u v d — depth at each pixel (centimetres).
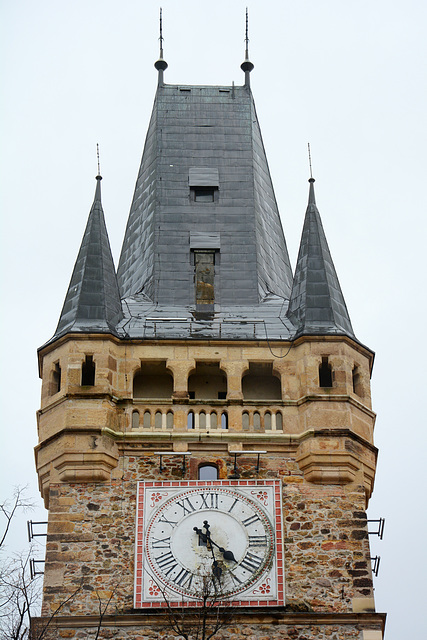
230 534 5347
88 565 5281
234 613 5153
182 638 5122
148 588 5238
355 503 5434
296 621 5156
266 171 6812
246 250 6297
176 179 6525
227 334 5819
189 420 5634
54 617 5134
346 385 5662
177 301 6119
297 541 5341
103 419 5559
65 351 5706
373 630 5153
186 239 6312
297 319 5900
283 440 5553
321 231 6156
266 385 5803
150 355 5731
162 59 7012
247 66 7006
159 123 6738
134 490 5444
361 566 5291
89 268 5981
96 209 6200
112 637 5119
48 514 5381
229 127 6738
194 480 5459
